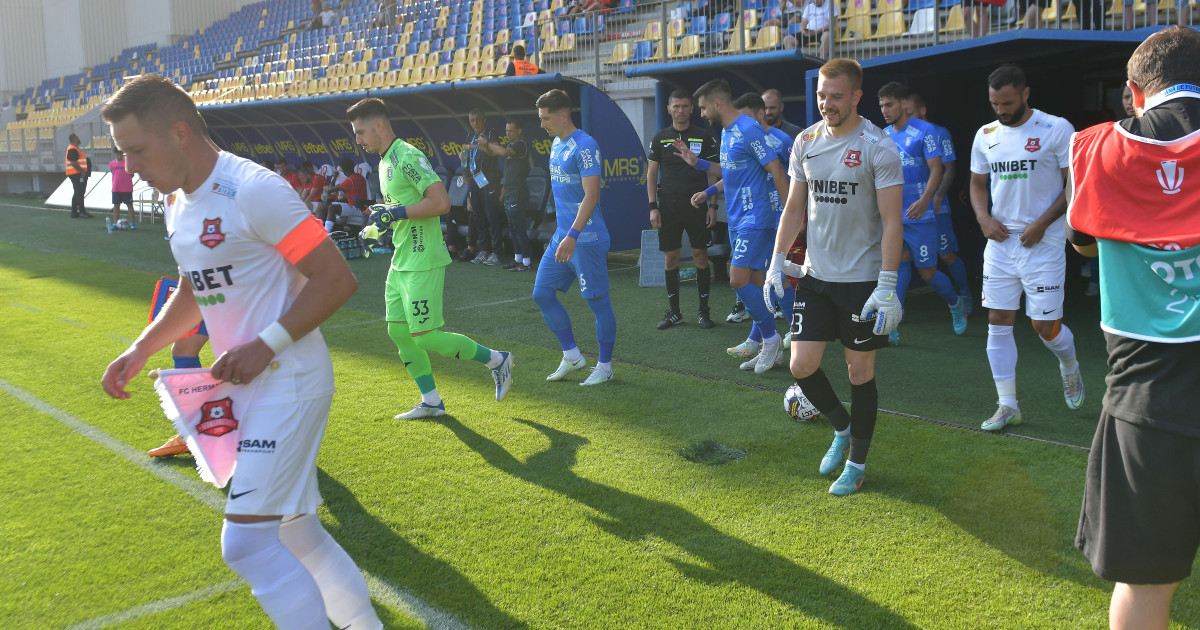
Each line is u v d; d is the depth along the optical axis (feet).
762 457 12.60
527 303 26.18
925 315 23.29
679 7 43.09
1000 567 9.16
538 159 37.83
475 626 8.32
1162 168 5.70
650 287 28.48
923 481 11.51
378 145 13.88
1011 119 13.15
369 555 9.85
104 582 9.36
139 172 6.57
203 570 9.61
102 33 105.09
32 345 20.89
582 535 10.22
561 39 48.26
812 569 9.23
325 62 67.72
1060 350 13.65
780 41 36.73
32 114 104.53
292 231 6.68
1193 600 8.39
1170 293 5.67
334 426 14.48
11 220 54.39
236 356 6.48
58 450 13.56
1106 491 6.04
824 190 10.74
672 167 21.43
